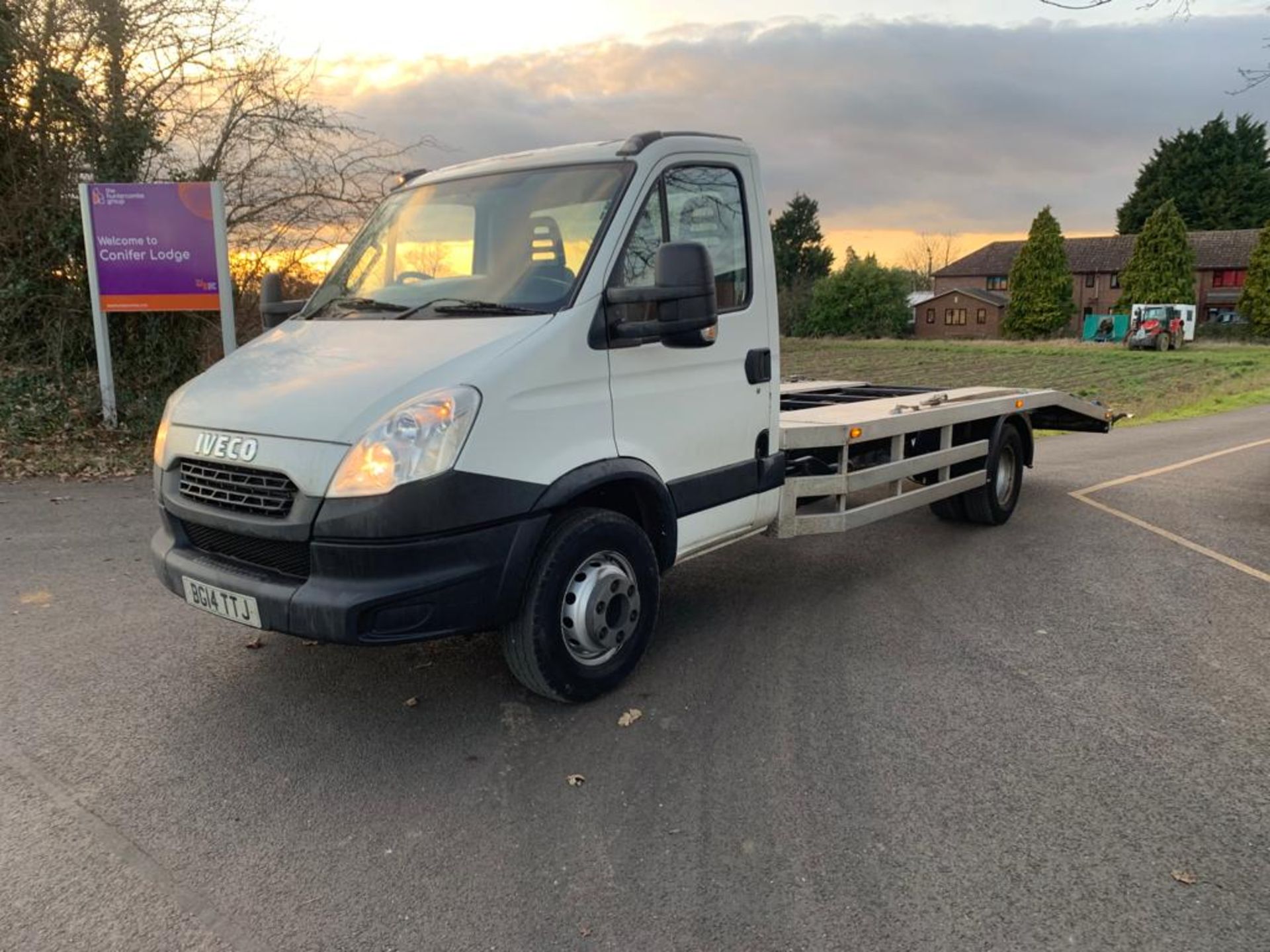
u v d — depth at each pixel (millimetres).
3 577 5961
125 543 6812
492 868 2926
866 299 71625
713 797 3334
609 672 4105
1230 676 4457
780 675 4449
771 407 4922
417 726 3900
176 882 2848
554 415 3672
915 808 3262
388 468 3266
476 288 4102
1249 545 7074
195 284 10383
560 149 4516
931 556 6711
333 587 3289
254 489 3492
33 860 2951
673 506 4305
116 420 10703
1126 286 67062
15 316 11375
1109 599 5688
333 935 2617
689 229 4367
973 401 7199
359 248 4824
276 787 3408
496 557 3518
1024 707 4094
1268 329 59969
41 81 10969
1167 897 2764
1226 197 74000
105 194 10078
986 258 80625
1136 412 20984
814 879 2859
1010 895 2777
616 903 2750
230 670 4488
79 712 4023
